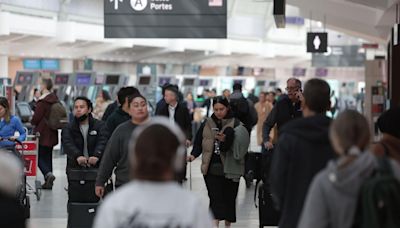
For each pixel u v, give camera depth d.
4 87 22.61
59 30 39.84
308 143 5.83
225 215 10.79
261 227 9.61
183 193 4.01
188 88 41.59
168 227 3.93
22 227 4.45
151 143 3.93
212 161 10.76
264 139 10.83
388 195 4.44
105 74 33.03
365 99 32.38
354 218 4.66
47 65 40.84
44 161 16.48
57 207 13.98
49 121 16.19
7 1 35.44
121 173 8.62
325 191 4.71
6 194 4.46
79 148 10.80
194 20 16.69
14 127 14.16
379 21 26.00
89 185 9.96
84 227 9.88
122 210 3.93
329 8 28.31
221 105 10.71
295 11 49.34
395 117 6.29
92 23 42.09
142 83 35.66
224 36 16.61
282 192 5.91
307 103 6.02
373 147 6.32
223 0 16.62
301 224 4.79
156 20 16.72
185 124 13.61
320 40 35.47
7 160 4.48
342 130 4.83
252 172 10.71
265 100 25.55
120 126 8.66
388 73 26.28
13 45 40.16
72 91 32.34
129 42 45.69
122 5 16.75
